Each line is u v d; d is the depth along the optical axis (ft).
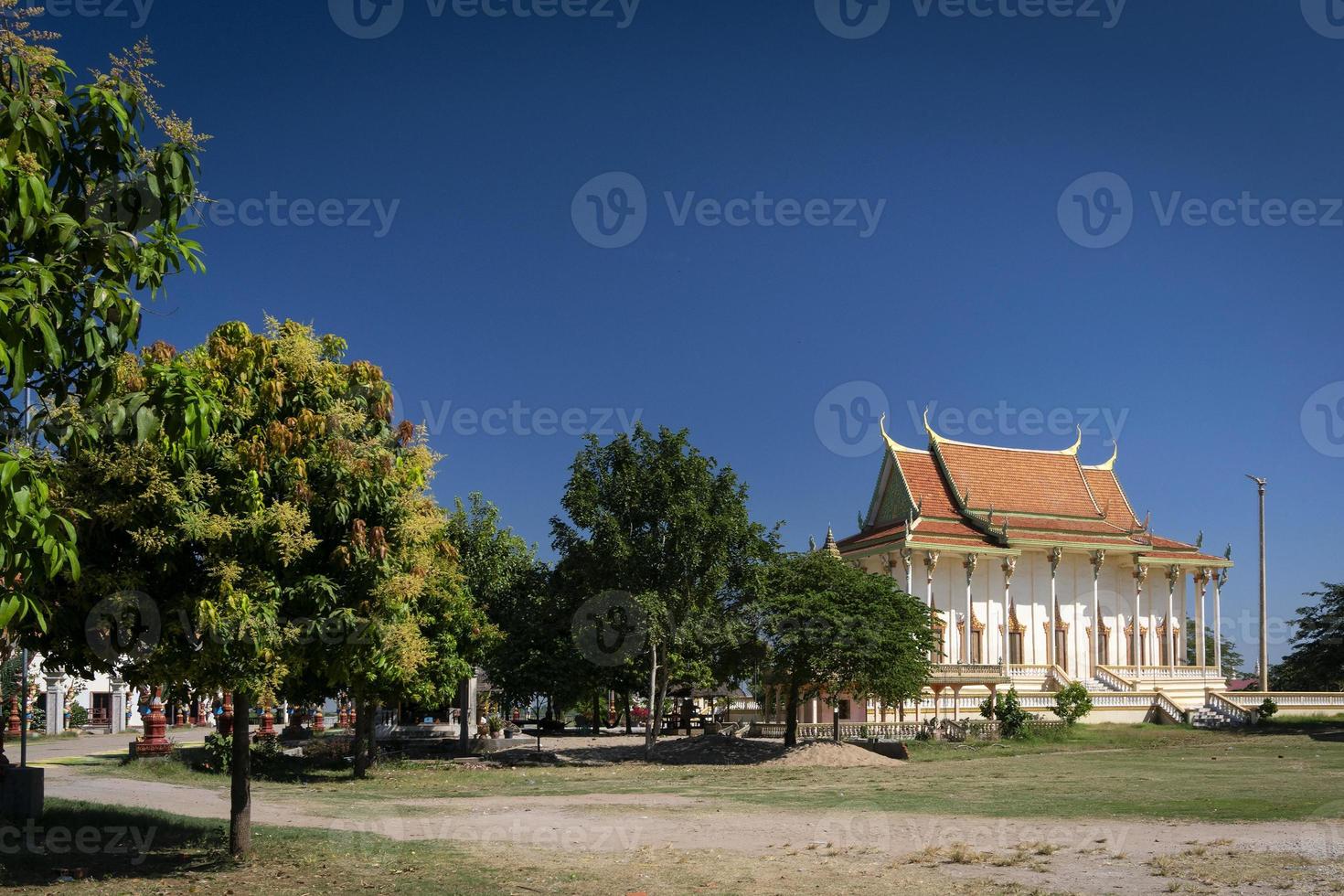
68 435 36.04
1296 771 107.76
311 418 46.73
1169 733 180.34
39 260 32.19
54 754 125.39
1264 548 219.82
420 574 51.29
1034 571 231.50
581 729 229.04
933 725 172.96
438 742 152.56
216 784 93.71
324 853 51.96
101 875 45.62
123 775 95.61
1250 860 49.75
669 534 135.85
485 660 154.51
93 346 32.12
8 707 161.07
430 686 113.50
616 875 47.19
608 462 141.38
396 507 49.44
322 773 107.65
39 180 28.86
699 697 234.79
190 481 43.06
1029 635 228.02
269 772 105.09
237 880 44.73
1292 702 211.00
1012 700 172.96
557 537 141.28
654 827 65.26
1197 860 49.96
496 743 154.40
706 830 63.36
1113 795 82.79
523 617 153.99
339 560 47.14
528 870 48.24
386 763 124.06
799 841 58.39
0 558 27.17
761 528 140.36
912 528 216.95
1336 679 208.74
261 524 44.04
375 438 50.55
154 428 34.06
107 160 34.68
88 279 33.42
